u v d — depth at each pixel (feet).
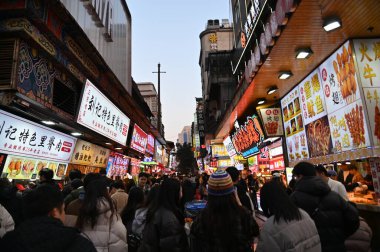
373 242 21.21
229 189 8.52
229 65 101.35
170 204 10.71
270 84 36.58
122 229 10.36
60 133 30.09
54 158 30.91
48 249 5.52
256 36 31.94
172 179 11.27
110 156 50.21
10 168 23.90
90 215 9.98
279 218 8.16
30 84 22.70
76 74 31.32
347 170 31.19
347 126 26.17
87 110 31.99
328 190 10.14
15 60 20.29
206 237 8.14
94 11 35.94
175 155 246.06
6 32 20.42
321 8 19.86
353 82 24.63
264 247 8.13
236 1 57.16
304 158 35.78
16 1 20.02
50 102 26.45
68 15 24.32
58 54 26.50
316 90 31.83
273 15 23.53
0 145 21.95
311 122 33.47
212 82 100.42
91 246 6.02
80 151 36.88
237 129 61.21
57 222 6.15
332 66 27.94
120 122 46.55
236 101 47.83
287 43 25.22
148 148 89.86
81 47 30.12
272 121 42.86
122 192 17.30
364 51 24.34
